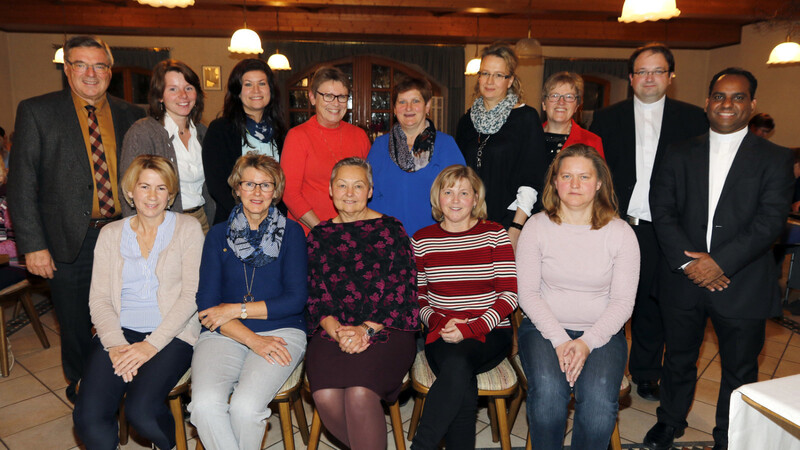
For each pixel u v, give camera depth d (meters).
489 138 2.48
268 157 2.06
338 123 2.55
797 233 3.98
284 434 1.99
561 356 1.90
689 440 2.33
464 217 2.10
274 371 1.88
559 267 2.03
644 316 2.63
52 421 2.46
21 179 2.26
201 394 1.79
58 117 2.29
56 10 7.27
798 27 5.85
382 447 1.84
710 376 2.99
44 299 4.34
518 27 8.05
